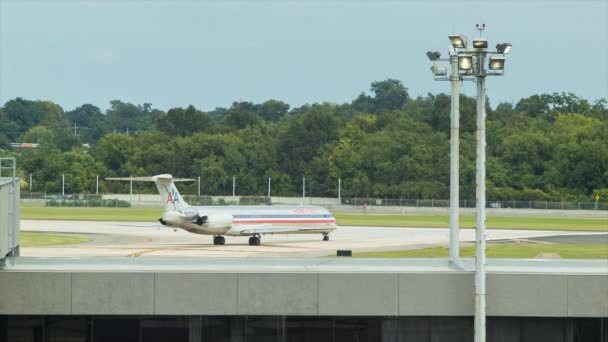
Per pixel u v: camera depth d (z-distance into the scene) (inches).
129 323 3400.6
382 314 3348.9
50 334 3393.2
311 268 3570.4
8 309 3292.3
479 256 3179.1
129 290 3312.0
